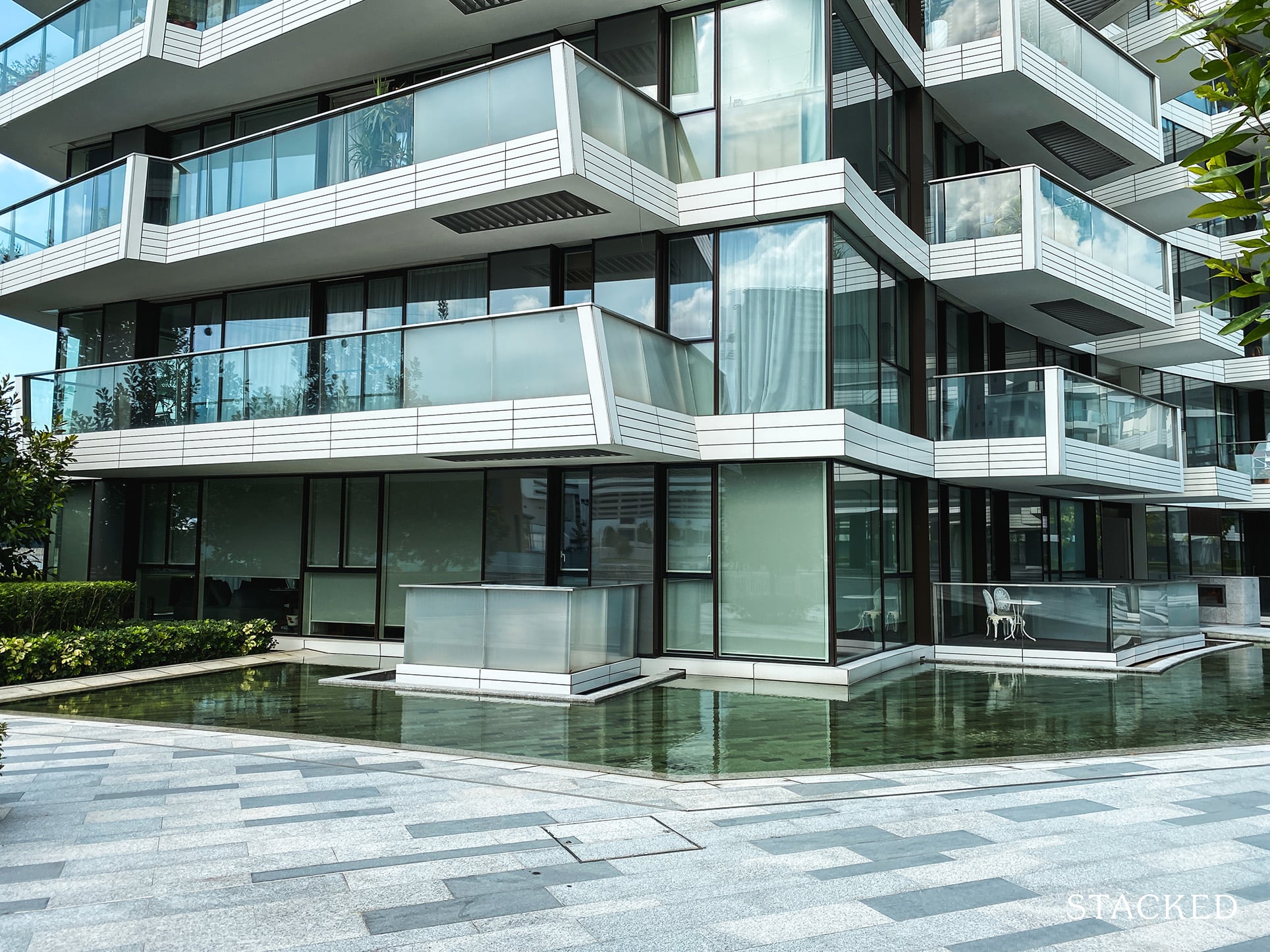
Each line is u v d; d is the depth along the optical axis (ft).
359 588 52.47
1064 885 16.17
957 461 52.70
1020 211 51.01
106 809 21.02
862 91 45.96
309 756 26.68
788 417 41.24
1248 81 7.03
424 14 46.55
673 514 44.32
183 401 49.96
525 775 24.44
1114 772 25.02
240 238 48.70
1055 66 53.83
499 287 48.52
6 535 46.39
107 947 13.52
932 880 16.39
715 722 32.19
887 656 46.60
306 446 44.75
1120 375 83.30
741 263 43.27
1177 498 76.33
